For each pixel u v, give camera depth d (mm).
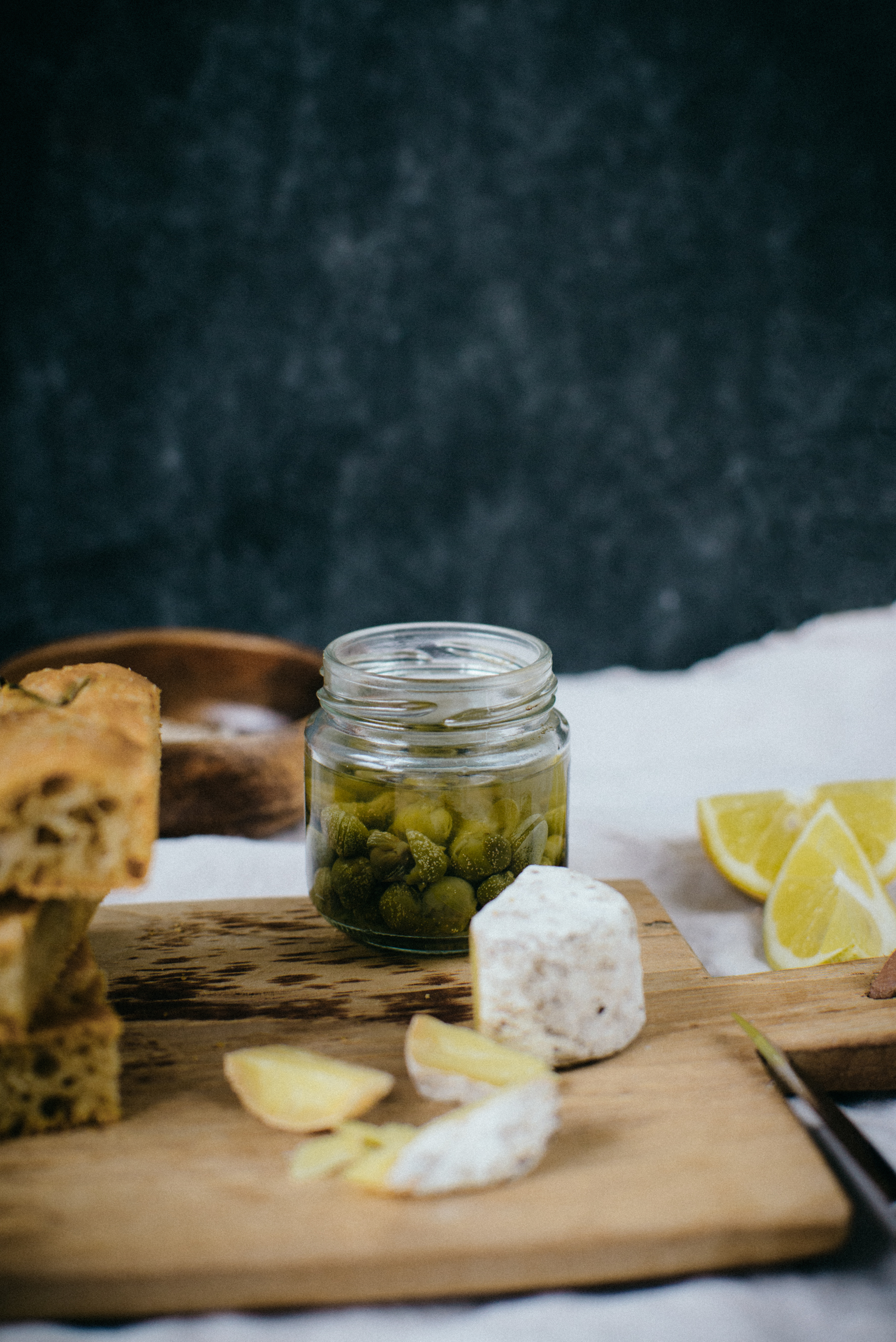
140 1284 522
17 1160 591
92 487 1993
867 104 1871
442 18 1842
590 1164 588
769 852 990
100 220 1876
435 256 1938
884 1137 679
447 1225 546
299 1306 546
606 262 1947
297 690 1213
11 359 1919
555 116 1888
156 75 1825
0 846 574
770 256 1939
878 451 2010
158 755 671
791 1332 540
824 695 1547
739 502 2049
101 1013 623
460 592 2090
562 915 680
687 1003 745
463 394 2002
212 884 972
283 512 2035
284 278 1931
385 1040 703
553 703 815
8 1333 525
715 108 1883
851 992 758
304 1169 577
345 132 1876
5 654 2041
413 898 763
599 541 2074
